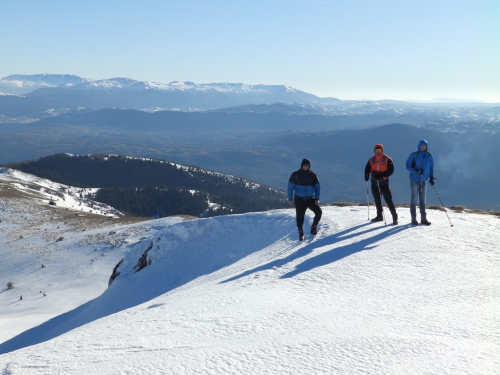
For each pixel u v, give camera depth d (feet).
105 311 72.49
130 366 16.21
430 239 39.99
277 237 58.44
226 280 38.19
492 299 23.29
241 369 15.25
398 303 23.45
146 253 82.17
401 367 14.87
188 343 18.65
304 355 16.29
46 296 162.09
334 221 55.26
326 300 24.91
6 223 279.08
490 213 61.82
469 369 14.52
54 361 17.57
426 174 46.80
